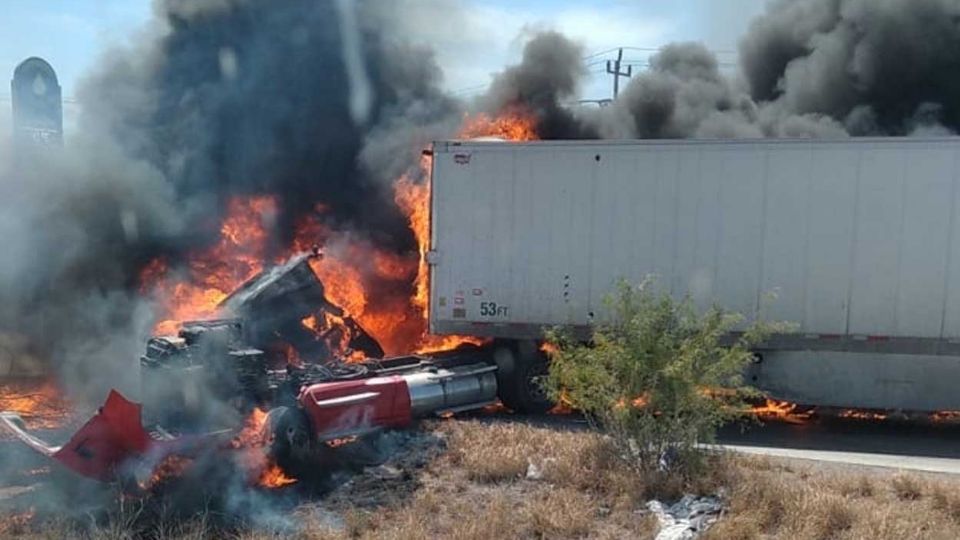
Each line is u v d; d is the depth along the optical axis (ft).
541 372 41.57
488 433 32.89
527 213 41.14
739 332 38.86
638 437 26.55
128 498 25.95
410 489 27.35
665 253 39.63
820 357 38.58
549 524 23.08
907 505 23.85
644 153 39.65
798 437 36.83
